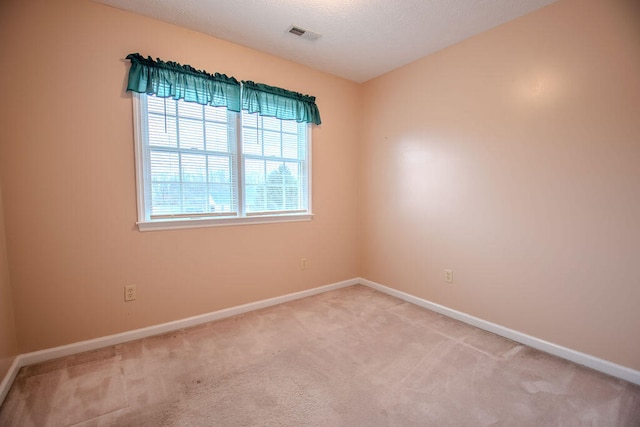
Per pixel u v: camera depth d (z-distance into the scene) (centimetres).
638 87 171
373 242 353
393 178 323
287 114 292
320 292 336
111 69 210
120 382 177
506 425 146
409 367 193
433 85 278
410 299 309
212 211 261
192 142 247
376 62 298
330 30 238
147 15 219
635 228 175
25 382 176
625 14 173
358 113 358
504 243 233
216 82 248
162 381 178
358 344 222
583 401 161
